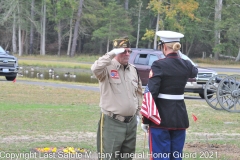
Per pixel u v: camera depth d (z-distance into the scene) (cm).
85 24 7562
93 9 7175
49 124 1196
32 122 1213
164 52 692
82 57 6831
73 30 7850
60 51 8100
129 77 695
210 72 1930
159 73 665
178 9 5872
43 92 1931
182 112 680
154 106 659
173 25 6056
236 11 6350
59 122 1229
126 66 696
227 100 1595
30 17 7125
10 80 2595
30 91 1944
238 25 6184
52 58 6662
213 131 1177
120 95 680
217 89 1522
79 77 3641
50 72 3972
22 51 7569
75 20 7419
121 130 685
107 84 682
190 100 1861
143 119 678
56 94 1884
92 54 7669
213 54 7469
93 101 1725
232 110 1527
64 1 6825
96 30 7044
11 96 1775
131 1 7988
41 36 7425
